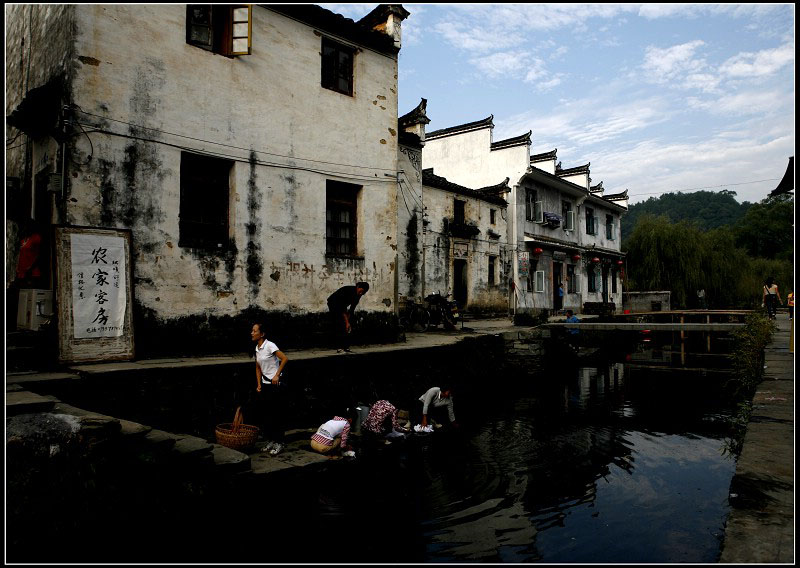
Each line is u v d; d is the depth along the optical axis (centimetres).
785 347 1212
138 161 812
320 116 1101
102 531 411
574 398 1269
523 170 2259
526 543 486
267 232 995
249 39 930
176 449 523
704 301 3047
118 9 797
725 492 629
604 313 2617
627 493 626
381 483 658
